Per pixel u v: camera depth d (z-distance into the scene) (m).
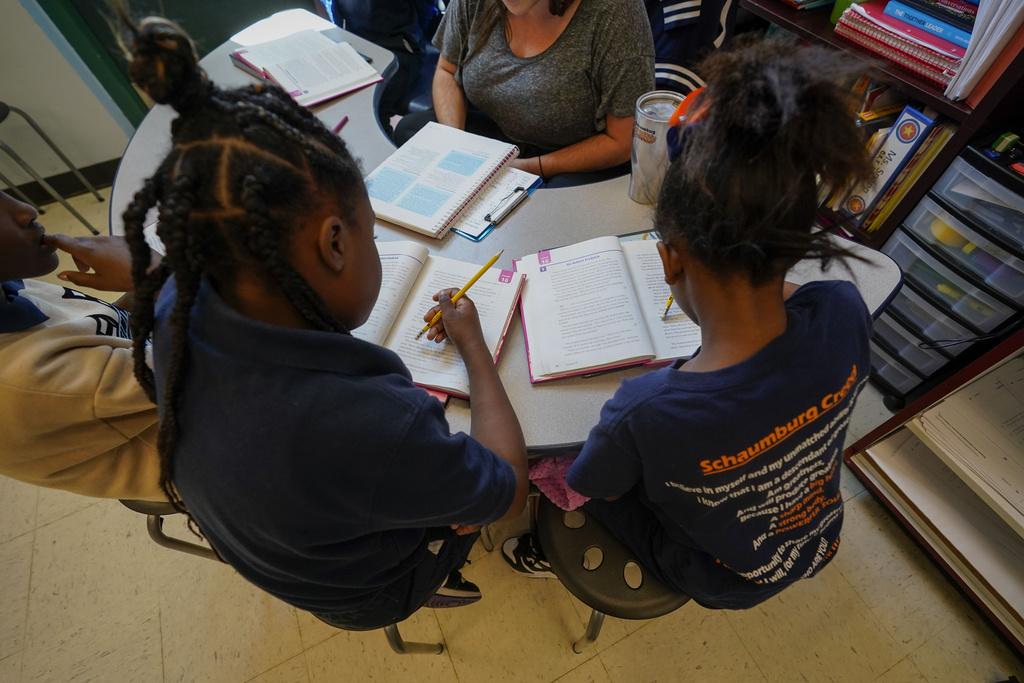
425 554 0.76
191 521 0.62
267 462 0.45
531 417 0.79
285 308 0.48
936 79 1.22
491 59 1.37
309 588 0.60
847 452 1.47
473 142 1.18
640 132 0.96
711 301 0.54
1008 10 1.01
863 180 0.47
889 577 1.34
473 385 0.77
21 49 1.94
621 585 0.87
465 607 1.33
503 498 0.62
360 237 0.54
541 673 1.25
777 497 0.63
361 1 1.66
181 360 0.45
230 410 0.45
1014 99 1.12
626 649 1.27
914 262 1.41
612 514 0.91
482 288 0.92
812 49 0.44
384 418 0.49
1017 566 1.25
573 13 1.22
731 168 0.44
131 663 1.28
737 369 0.53
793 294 0.62
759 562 0.70
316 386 0.46
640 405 0.57
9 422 0.65
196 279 0.45
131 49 0.39
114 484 0.80
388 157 1.18
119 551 1.43
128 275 0.90
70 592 1.38
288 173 0.44
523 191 1.11
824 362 0.55
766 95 0.42
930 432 1.20
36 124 2.03
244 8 2.36
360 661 1.27
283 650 1.29
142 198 0.45
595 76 1.27
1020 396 1.20
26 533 1.46
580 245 0.96
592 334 0.83
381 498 0.50
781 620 1.29
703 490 0.61
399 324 0.87
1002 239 1.19
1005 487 1.10
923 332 1.43
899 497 1.37
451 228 1.05
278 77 1.37
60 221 2.25
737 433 0.54
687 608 1.31
